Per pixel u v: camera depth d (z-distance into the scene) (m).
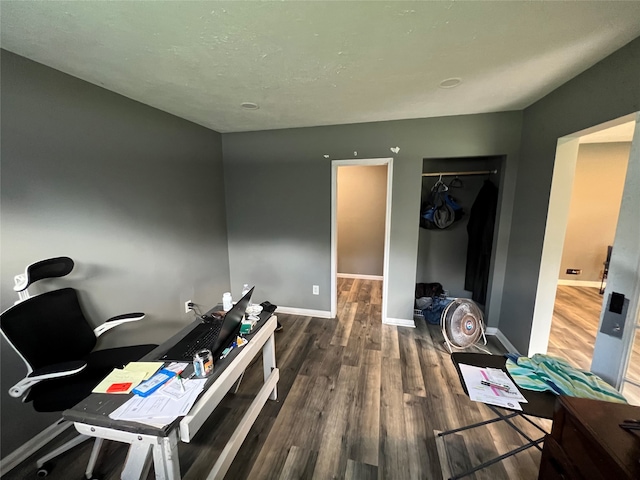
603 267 4.36
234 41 1.41
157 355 1.51
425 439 1.74
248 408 1.88
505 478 1.50
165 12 1.17
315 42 1.42
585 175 4.27
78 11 1.16
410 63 1.65
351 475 1.51
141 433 1.05
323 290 3.50
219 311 2.08
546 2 1.12
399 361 2.57
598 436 0.89
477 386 1.43
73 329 1.72
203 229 3.17
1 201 1.49
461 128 2.74
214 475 1.36
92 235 1.96
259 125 3.07
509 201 2.76
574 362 2.52
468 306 2.49
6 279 1.53
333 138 3.09
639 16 1.20
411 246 3.11
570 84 1.90
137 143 2.28
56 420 1.76
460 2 1.12
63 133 1.75
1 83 1.46
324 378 2.34
